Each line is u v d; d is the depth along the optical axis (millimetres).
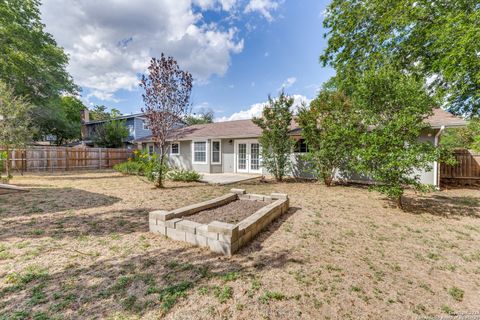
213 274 2461
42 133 21656
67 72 19562
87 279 2332
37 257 2771
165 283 2285
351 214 4984
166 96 7789
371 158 5324
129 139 22406
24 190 6848
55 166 14602
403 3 8977
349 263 2811
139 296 2072
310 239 3549
